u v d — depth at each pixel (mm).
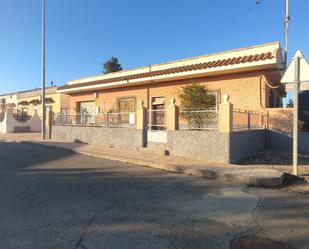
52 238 4180
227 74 14703
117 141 14219
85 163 10398
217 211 5469
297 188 7301
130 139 13531
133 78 17516
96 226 4645
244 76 14203
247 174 8047
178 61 17531
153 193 6613
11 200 5922
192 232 4484
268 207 5738
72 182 7520
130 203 5852
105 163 10461
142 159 10562
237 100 14391
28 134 24109
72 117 17734
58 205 5645
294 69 8289
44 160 10945
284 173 8219
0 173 8555
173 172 9102
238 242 4164
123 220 4926
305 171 8961
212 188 7184
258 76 13781
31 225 4637
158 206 5695
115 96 20172
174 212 5367
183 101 13508
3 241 4062
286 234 4457
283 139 13055
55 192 6551
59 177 8086
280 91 17188
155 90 17812
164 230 4539
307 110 13539
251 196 6520
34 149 14211
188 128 11273
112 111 20203
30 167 9523
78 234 4328
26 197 6137
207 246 4023
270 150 13062
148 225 4727
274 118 13367
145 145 12984
